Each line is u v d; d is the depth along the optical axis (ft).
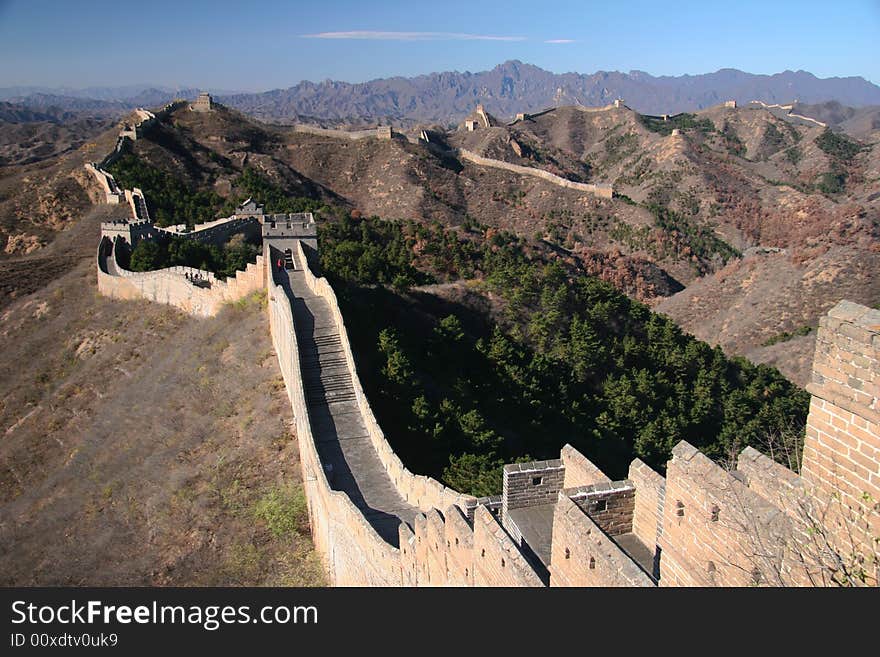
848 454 39.34
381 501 108.88
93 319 250.57
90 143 482.69
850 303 39.37
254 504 133.39
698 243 522.06
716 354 233.55
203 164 474.08
